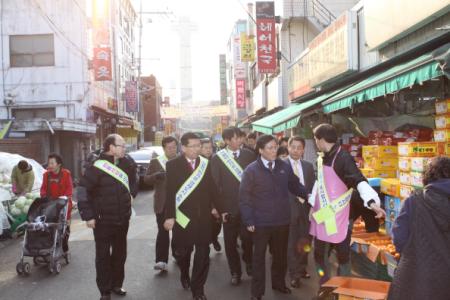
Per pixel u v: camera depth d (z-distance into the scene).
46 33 24.80
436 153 5.68
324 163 4.99
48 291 6.26
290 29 20.12
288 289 5.80
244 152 6.80
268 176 5.38
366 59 10.45
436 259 3.24
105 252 5.67
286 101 20.42
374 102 10.34
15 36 24.84
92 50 26.97
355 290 4.11
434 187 3.37
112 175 5.68
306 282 6.30
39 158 20.70
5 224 9.67
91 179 5.61
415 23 7.81
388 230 6.38
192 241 5.47
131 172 6.03
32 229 6.98
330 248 5.42
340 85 12.64
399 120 9.67
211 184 5.63
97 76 25.45
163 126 65.75
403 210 3.47
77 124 22.31
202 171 5.58
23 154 19.56
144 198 16.30
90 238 9.65
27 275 7.06
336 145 4.95
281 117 13.20
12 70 24.78
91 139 26.98
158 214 7.02
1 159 13.01
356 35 10.73
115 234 5.84
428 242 3.28
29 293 6.20
